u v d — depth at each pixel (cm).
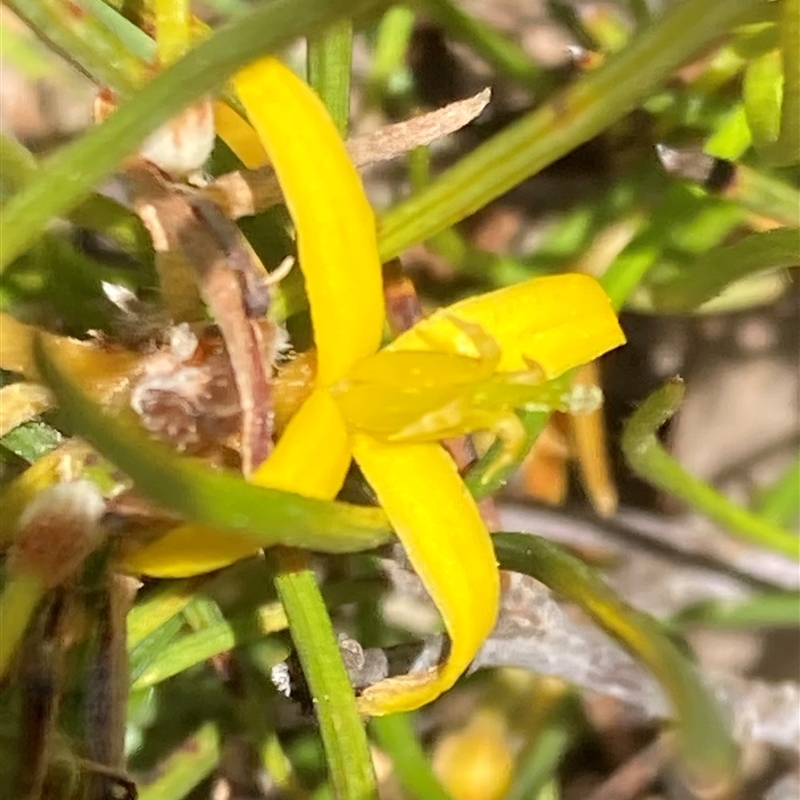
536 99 7
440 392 5
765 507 7
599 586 5
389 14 7
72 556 5
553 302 5
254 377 5
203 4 7
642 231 6
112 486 5
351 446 5
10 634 5
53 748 5
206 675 7
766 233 6
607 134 7
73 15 5
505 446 5
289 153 5
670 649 5
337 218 5
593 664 7
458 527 5
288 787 7
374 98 7
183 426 5
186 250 5
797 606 7
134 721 6
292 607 5
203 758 6
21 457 5
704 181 6
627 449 6
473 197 5
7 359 5
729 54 6
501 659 7
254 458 5
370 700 5
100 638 5
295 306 5
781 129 6
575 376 6
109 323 5
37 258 6
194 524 5
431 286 7
